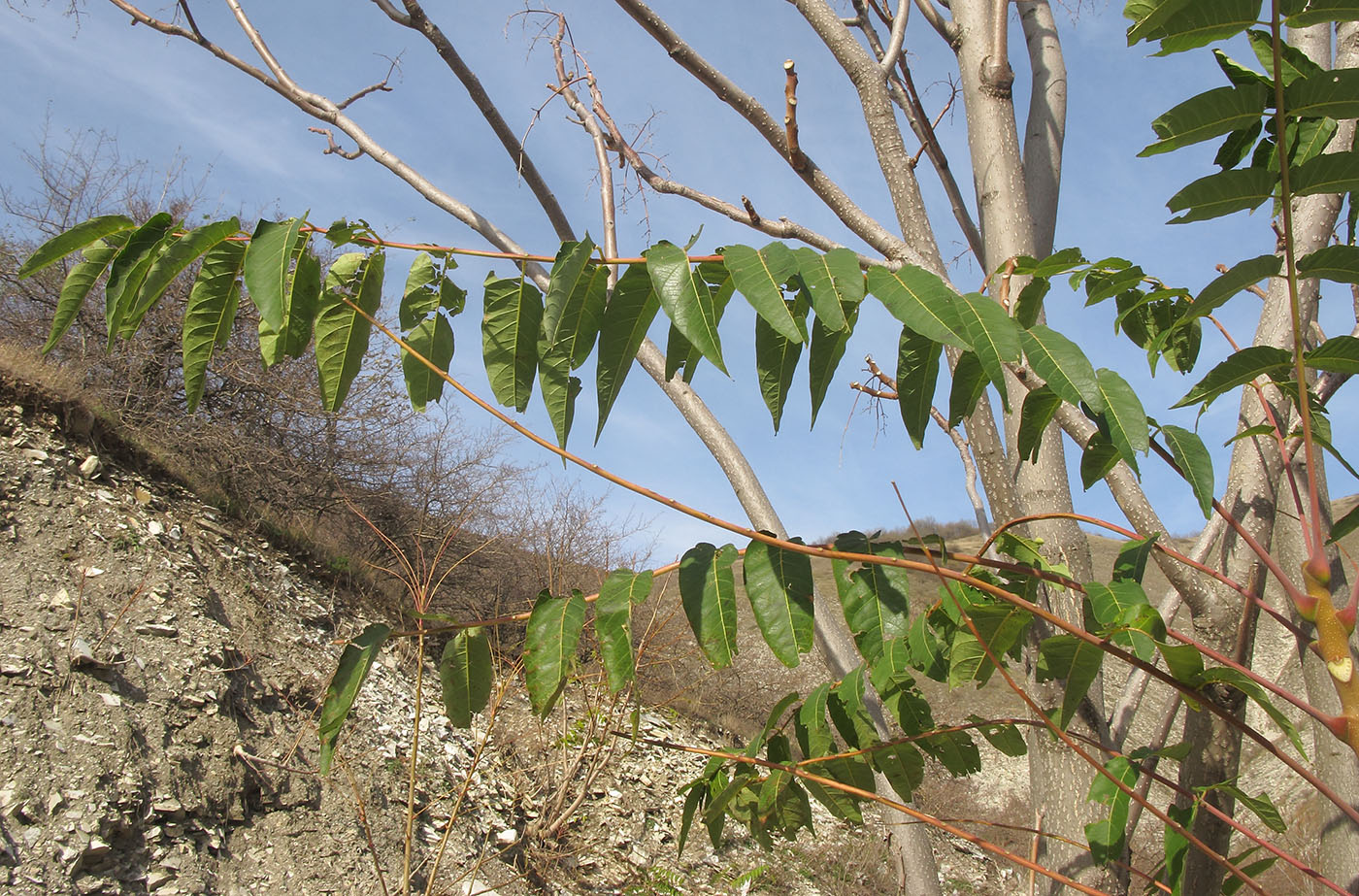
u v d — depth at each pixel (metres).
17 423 7.52
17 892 4.32
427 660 9.03
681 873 7.61
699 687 10.55
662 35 1.96
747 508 2.31
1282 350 1.03
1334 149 1.31
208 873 5.17
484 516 10.94
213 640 6.75
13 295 9.72
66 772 5.02
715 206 2.08
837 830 9.05
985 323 0.92
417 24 2.52
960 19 2.11
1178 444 1.08
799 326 1.05
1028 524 1.78
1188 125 0.99
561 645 1.15
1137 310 1.66
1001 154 1.98
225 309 1.24
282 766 6.14
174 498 8.50
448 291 1.33
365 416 10.69
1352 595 0.92
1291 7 0.91
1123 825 1.32
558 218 2.56
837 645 2.21
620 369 1.16
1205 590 1.59
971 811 11.09
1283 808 9.13
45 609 5.96
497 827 6.95
